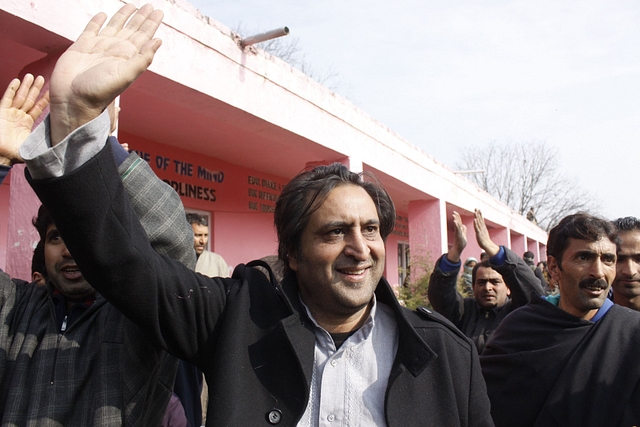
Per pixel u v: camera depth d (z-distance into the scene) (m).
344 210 1.49
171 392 1.72
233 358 1.38
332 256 1.49
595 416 2.14
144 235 1.35
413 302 8.20
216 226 7.70
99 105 1.22
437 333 1.58
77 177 1.18
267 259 2.33
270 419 1.37
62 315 1.76
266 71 5.21
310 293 1.58
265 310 1.52
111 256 1.25
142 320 1.36
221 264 4.60
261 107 5.12
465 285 7.88
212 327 1.47
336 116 6.40
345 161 6.67
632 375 2.15
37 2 3.22
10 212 3.40
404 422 1.42
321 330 1.54
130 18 1.46
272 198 8.85
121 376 1.57
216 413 1.31
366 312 1.63
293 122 5.59
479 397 1.58
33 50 3.83
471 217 12.55
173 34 4.22
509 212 15.46
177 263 1.47
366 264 1.51
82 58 1.27
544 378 2.34
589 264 2.34
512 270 3.54
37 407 1.55
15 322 1.75
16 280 1.94
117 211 1.26
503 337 2.61
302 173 1.63
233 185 8.01
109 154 1.25
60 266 1.75
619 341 2.26
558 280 2.51
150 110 5.47
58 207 1.19
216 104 4.74
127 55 1.25
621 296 2.84
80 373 1.60
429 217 9.80
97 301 1.74
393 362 1.53
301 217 1.52
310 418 1.46
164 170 6.79
